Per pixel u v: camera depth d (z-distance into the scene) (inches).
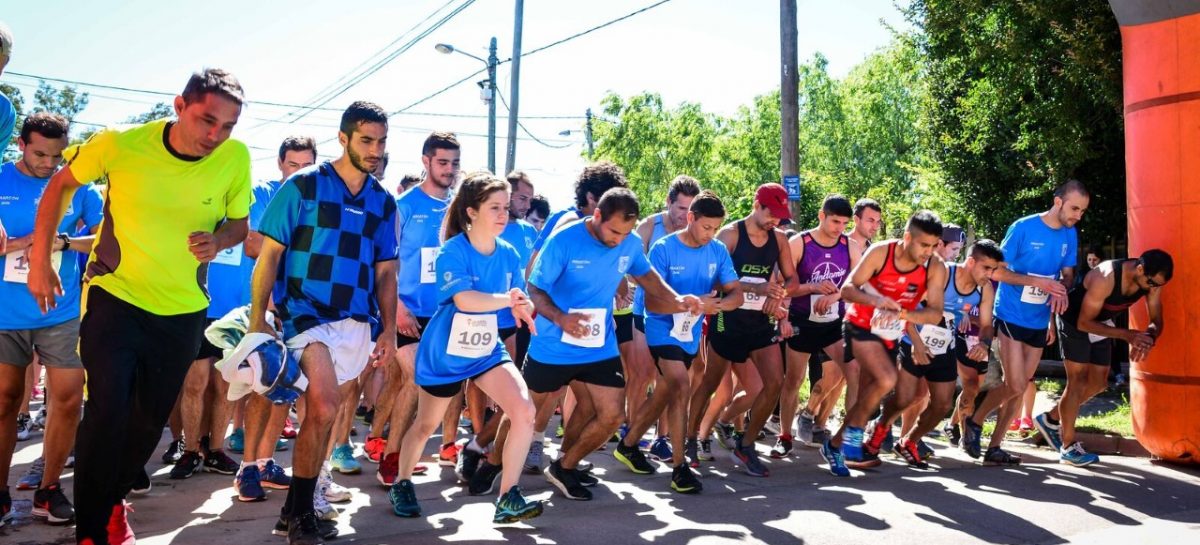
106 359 144.2
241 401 252.8
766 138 1326.3
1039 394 452.1
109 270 146.9
